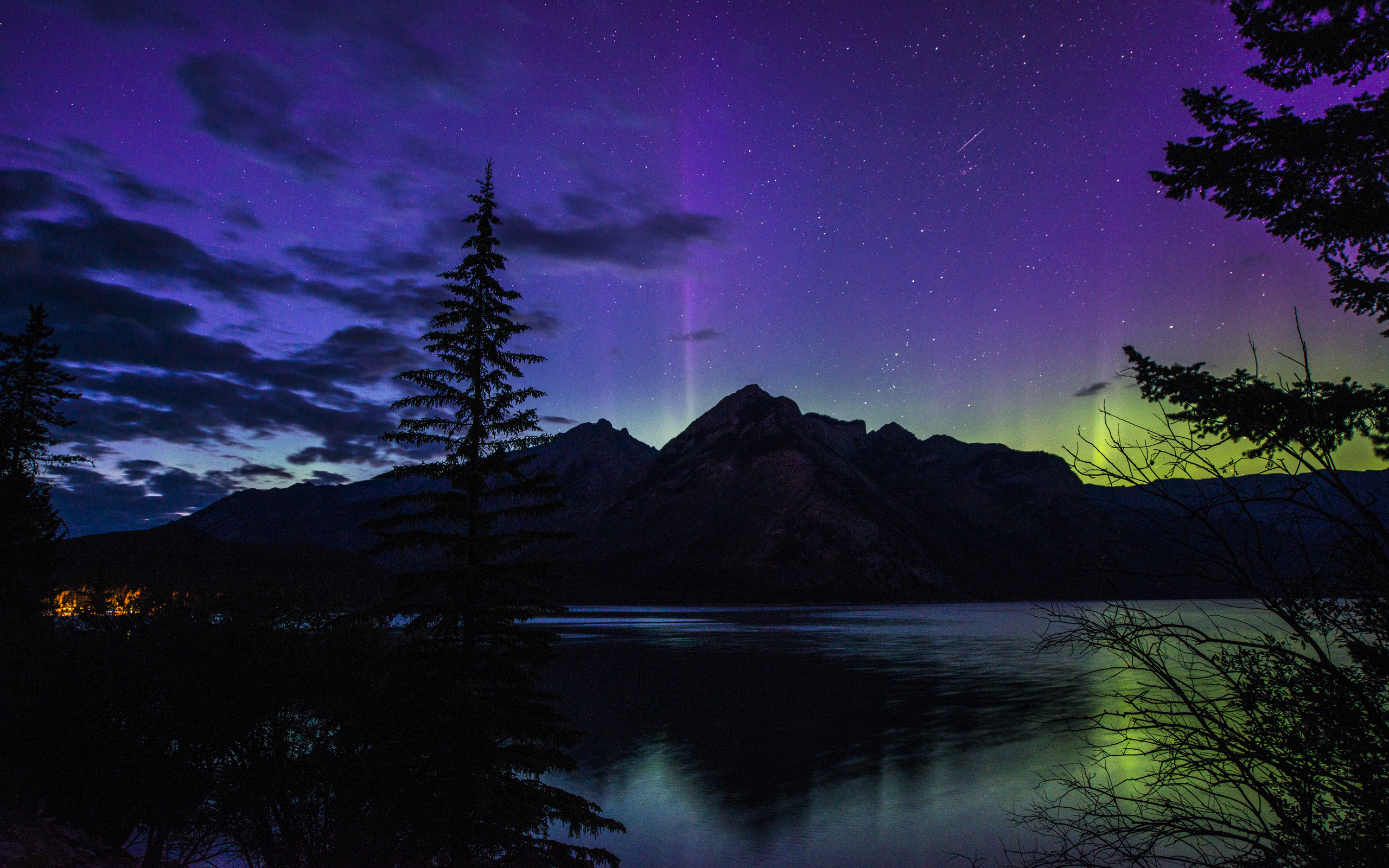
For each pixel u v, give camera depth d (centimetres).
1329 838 372
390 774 1244
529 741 1450
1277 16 686
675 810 2680
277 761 1327
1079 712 4434
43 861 1064
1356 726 364
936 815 2545
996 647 9594
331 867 1247
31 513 2631
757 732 4212
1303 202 650
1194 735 421
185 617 1363
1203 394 468
